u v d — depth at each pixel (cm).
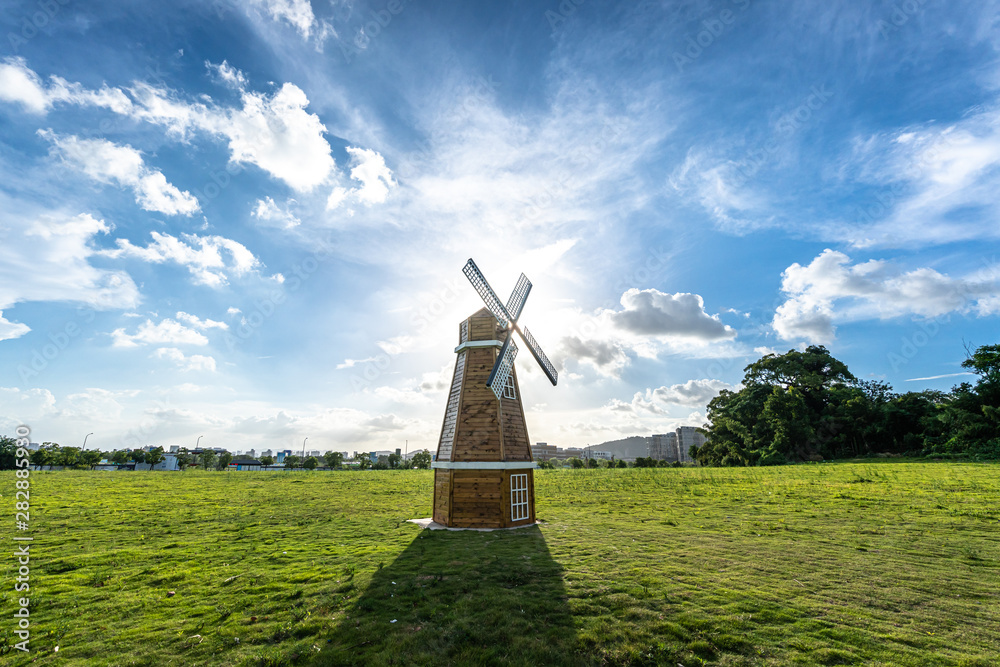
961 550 1285
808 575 1065
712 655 696
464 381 1942
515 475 1808
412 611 861
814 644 726
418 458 7206
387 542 1472
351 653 704
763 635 757
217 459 7188
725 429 7050
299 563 1216
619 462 6425
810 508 2045
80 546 1455
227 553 1345
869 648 715
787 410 6234
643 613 832
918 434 5653
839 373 7056
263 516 2070
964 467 3484
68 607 913
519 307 2303
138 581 1078
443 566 1148
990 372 5038
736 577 1048
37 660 700
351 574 1087
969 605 888
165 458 7788
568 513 2062
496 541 1450
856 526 1633
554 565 1147
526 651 703
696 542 1410
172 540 1547
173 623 830
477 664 671
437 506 1897
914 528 1574
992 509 1845
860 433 6116
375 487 3500
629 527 1683
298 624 807
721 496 2552
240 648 730
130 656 708
